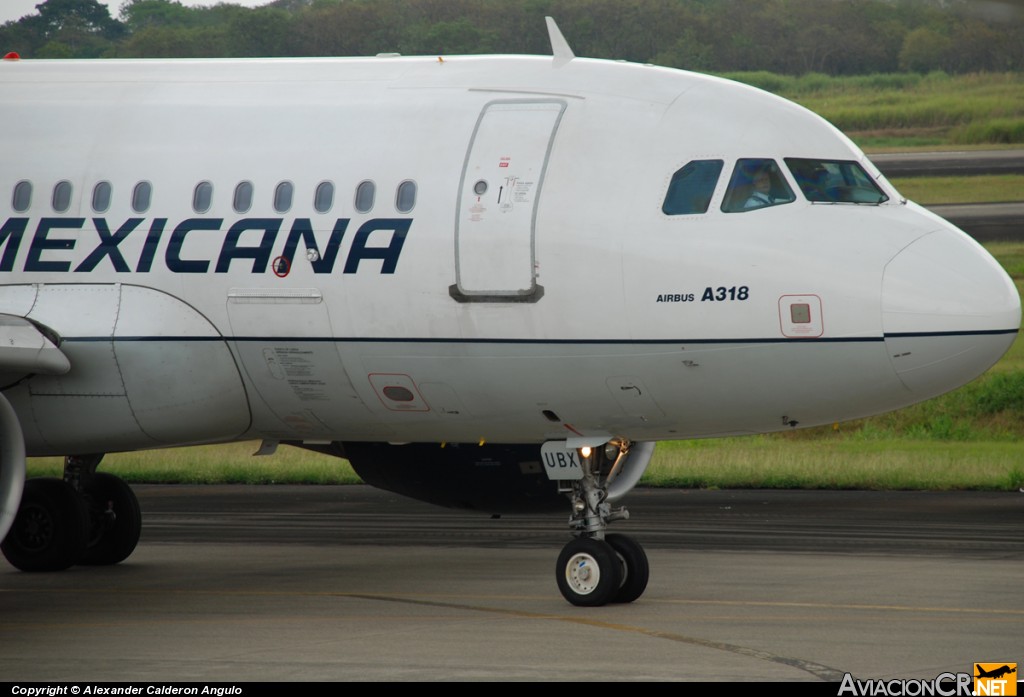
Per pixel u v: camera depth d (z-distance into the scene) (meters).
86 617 42.22
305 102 47.09
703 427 43.34
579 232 41.91
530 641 37.34
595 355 41.88
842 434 107.06
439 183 43.66
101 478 55.31
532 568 53.59
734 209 41.50
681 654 35.44
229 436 48.66
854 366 39.97
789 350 40.25
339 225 44.31
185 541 63.66
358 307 43.94
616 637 37.91
